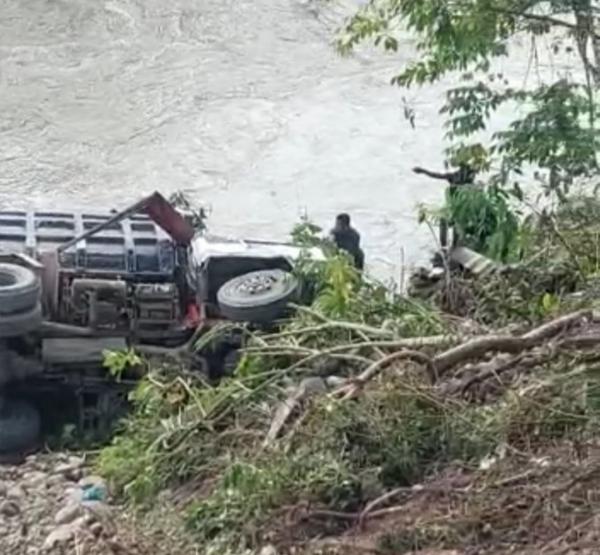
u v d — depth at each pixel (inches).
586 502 337.1
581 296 520.4
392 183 1221.7
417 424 390.6
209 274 650.2
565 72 821.2
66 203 1186.0
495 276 575.2
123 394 639.8
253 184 1233.4
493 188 630.5
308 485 368.8
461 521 337.1
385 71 1462.8
